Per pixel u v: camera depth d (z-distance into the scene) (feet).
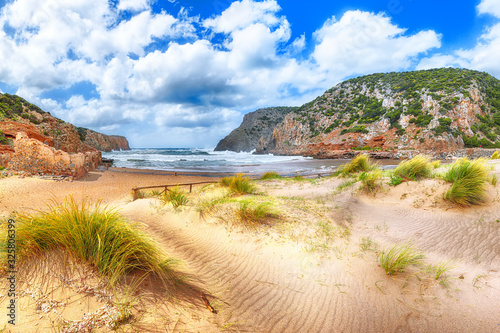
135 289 8.47
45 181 52.95
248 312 8.96
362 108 239.50
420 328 8.01
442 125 165.99
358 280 10.96
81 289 7.64
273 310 9.18
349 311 9.06
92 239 9.02
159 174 78.23
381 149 181.16
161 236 17.13
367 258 12.78
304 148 226.79
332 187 31.99
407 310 8.90
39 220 9.36
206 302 9.12
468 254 13.17
